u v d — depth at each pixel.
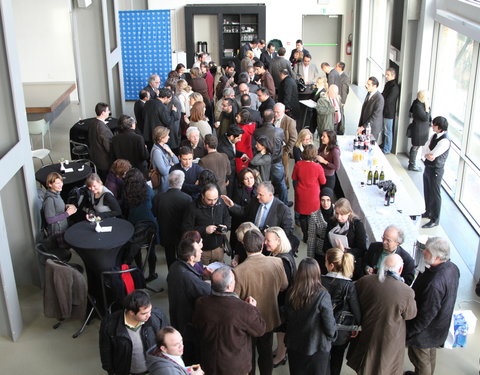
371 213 6.12
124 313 4.12
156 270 6.48
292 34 16.19
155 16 12.74
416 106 8.95
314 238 5.20
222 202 5.33
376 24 14.73
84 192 6.04
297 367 4.07
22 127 5.53
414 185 8.80
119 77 11.29
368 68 15.51
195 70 10.16
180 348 3.50
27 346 5.29
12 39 5.29
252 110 7.97
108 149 7.66
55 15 13.38
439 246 4.09
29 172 5.75
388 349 4.02
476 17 7.43
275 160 7.25
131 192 5.86
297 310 3.88
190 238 4.29
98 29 9.97
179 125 8.88
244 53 13.16
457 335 5.13
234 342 3.78
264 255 4.70
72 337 5.39
